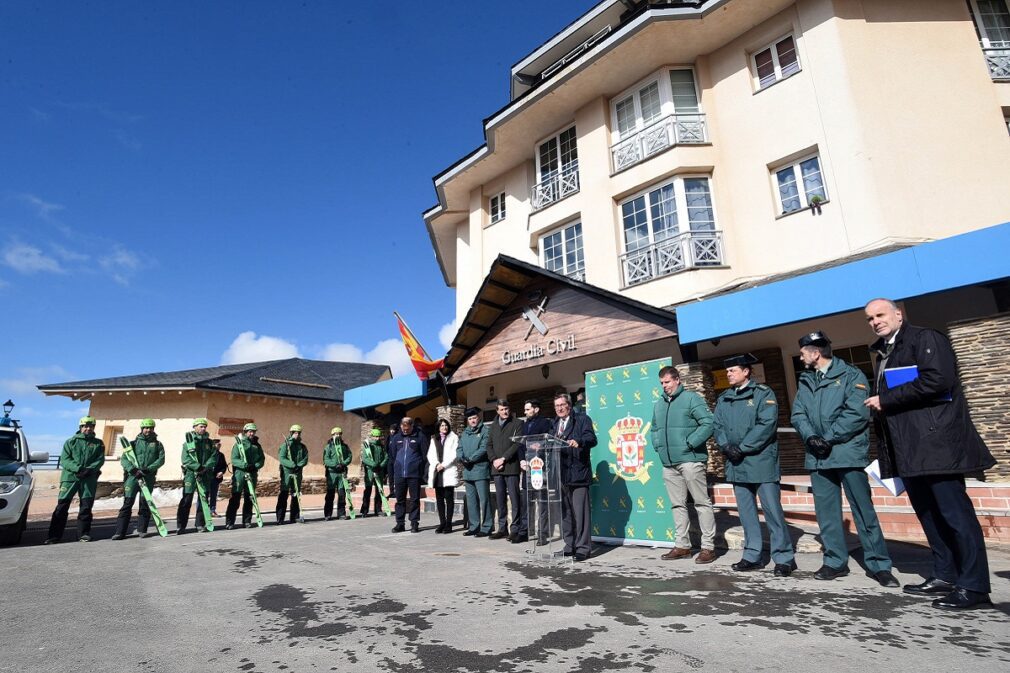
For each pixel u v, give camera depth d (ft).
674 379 20.07
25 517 27.76
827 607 12.50
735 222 39.40
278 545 25.18
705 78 42.52
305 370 83.35
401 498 29.73
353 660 9.92
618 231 44.14
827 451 15.20
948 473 12.27
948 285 22.41
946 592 13.24
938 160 33.60
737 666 9.17
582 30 52.06
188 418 61.16
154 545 26.37
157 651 10.67
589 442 20.45
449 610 13.05
